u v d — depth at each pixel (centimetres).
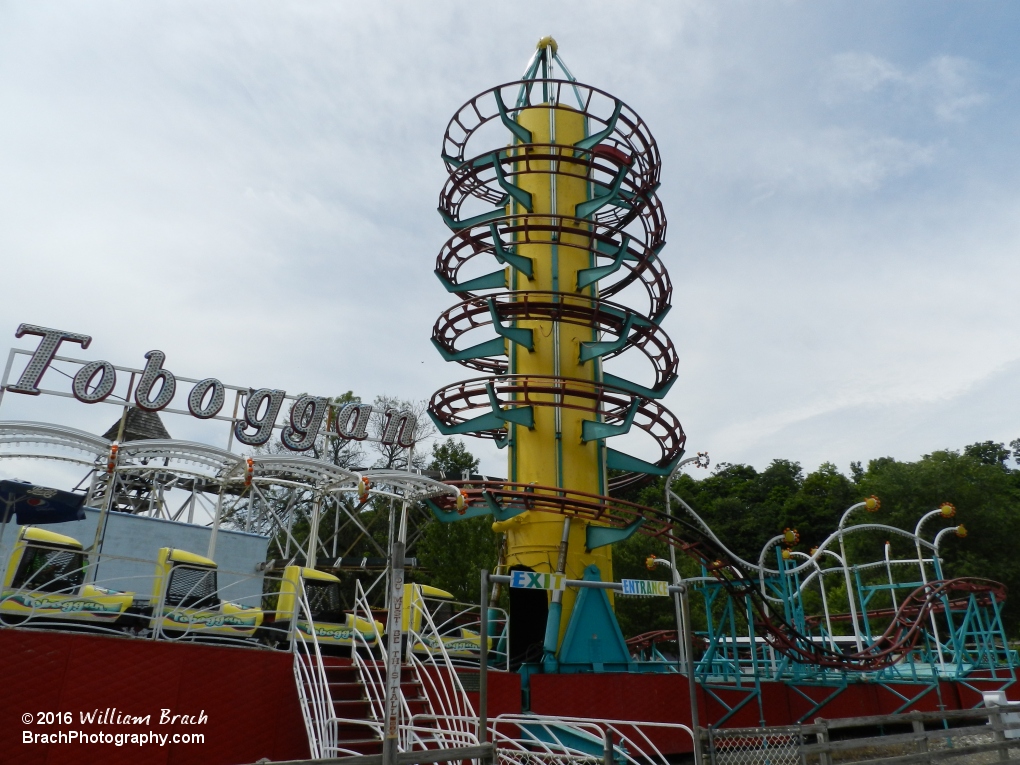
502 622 2450
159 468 2184
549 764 1470
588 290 2917
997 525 6100
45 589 1578
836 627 6178
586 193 3075
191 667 1536
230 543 2869
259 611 1745
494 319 2664
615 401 2620
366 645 1741
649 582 1220
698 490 8744
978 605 3281
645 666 2530
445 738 1616
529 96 3369
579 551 2505
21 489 1816
